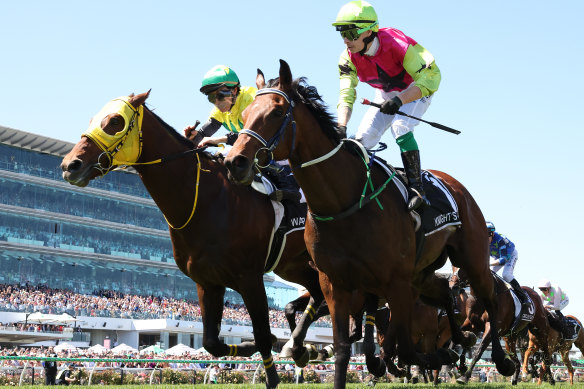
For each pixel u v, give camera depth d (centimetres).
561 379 1706
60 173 4394
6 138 4094
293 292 5288
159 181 440
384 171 407
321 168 364
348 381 1455
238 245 441
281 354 534
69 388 647
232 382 1318
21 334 2891
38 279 4128
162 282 4816
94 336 3591
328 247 376
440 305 555
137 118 438
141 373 1292
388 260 377
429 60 424
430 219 439
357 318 568
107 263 4503
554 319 1059
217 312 462
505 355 525
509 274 866
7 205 4069
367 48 424
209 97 500
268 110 343
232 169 329
